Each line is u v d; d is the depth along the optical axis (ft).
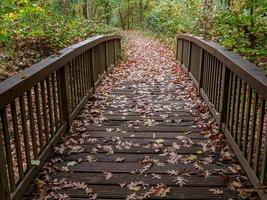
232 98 11.78
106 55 25.13
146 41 64.18
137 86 22.06
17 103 17.10
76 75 15.34
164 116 15.40
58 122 12.58
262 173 8.38
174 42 48.19
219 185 9.45
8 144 8.00
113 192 9.13
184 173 10.05
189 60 24.40
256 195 8.86
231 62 10.99
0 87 7.77
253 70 9.36
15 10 20.80
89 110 16.26
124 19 112.88
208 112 15.79
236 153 10.88
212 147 11.81
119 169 10.40
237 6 16.76
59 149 11.53
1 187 7.43
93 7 67.97
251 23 15.34
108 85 22.08
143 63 33.71
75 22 33.12
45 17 25.82
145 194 8.98
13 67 20.03
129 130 13.71
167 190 9.12
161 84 22.74
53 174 10.09
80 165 10.67
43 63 10.71
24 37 22.13
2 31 20.12
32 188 9.27
